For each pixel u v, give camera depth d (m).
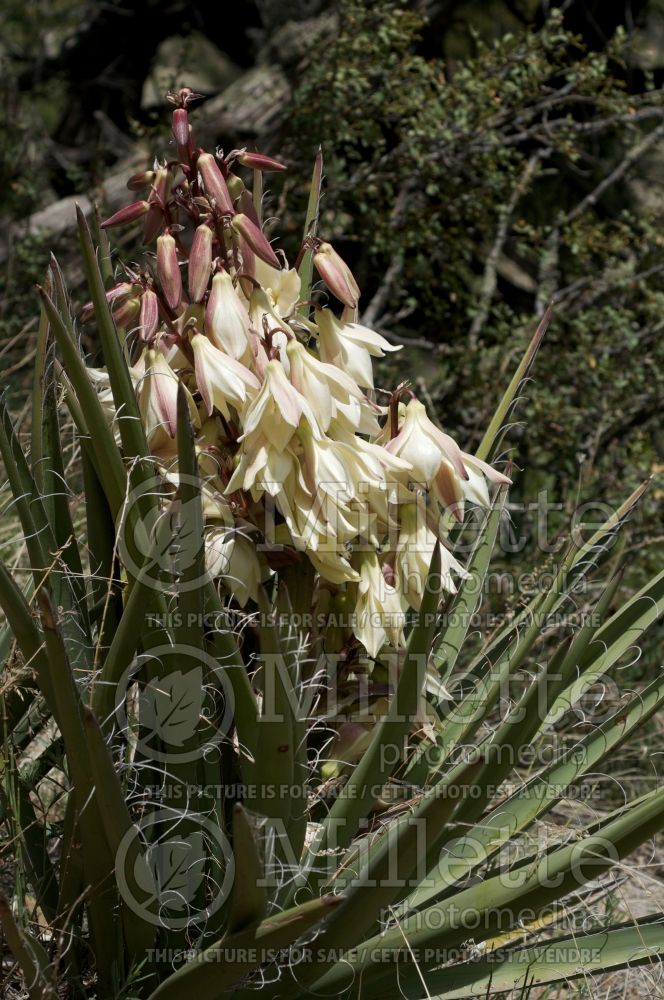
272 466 2.30
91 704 2.30
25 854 2.43
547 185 6.13
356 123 4.80
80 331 2.49
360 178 4.83
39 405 2.45
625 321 4.52
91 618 2.50
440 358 4.98
